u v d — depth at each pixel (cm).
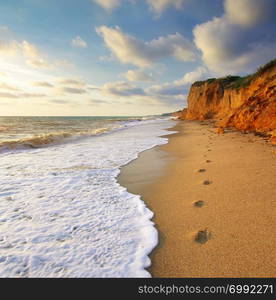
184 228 300
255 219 296
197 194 410
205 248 251
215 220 308
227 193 393
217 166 580
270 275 206
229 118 1559
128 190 474
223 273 214
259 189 388
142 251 255
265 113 1164
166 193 438
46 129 2539
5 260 242
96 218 342
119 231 302
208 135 1373
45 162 757
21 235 292
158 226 312
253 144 835
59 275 221
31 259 243
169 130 2194
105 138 1577
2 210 372
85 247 265
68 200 418
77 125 3459
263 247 240
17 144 1070
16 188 486
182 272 221
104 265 234
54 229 308
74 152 964
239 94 2336
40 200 418
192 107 4634
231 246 248
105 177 576
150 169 645
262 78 1518
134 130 2331
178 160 738
